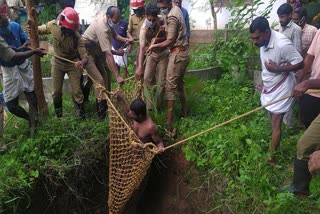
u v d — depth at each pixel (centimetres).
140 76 285
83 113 304
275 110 221
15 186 236
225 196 233
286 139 257
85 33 288
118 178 244
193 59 460
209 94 362
